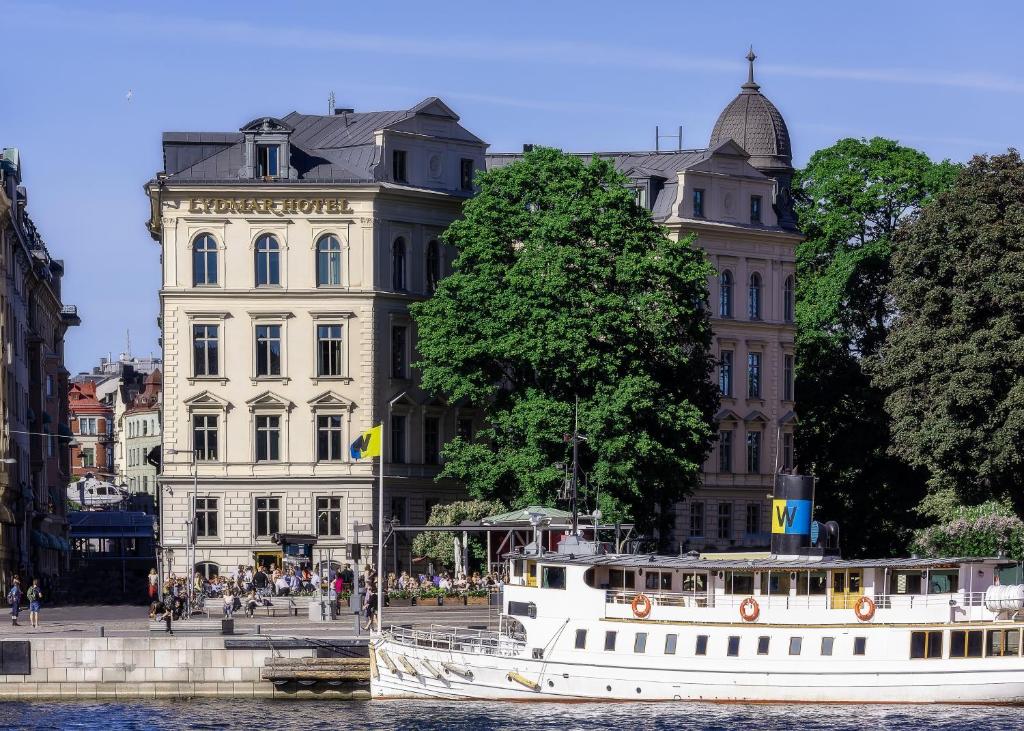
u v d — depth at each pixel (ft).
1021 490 399.65
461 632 325.21
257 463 444.55
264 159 446.19
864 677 295.28
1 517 428.97
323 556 442.50
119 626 340.39
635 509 420.77
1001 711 291.17
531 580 307.37
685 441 415.64
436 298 428.97
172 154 447.42
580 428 405.18
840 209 520.42
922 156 521.24
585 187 426.92
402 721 287.48
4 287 454.81
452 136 459.73
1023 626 295.28
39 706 302.45
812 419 522.47
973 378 390.21
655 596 299.99
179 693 310.45
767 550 508.12
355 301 445.37
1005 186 406.41
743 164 506.07
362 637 317.42
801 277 533.14
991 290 396.37
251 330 444.96
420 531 424.05
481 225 427.33
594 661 301.22
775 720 285.23
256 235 445.37
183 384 443.73
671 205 492.95
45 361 608.19
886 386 416.46
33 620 341.82
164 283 444.14
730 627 297.33
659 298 415.23
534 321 414.00
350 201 444.96
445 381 426.10
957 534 397.39
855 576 297.33
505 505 427.74
